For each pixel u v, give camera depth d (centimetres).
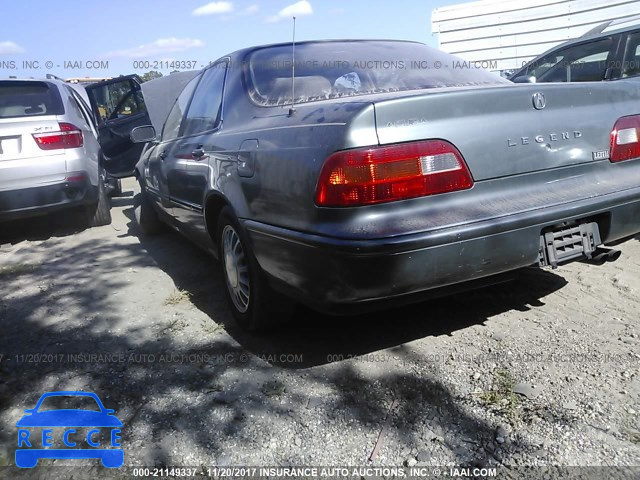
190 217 406
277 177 271
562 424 236
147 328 357
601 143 297
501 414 245
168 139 475
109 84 855
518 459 220
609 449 221
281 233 268
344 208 239
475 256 249
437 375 277
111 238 593
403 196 242
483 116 261
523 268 277
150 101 886
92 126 693
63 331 361
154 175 499
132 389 287
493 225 249
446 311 343
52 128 559
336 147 241
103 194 647
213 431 250
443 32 1074
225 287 355
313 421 251
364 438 238
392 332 323
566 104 286
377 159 238
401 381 275
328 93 322
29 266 500
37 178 551
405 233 236
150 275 461
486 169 260
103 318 378
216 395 276
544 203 267
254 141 297
